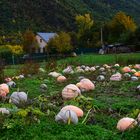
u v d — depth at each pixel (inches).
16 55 2689.5
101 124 384.2
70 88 521.7
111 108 459.5
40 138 306.8
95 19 6136.8
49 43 3240.7
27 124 346.3
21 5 5462.6
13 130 332.8
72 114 358.3
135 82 737.6
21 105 465.4
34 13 5492.1
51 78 856.9
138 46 2778.1
